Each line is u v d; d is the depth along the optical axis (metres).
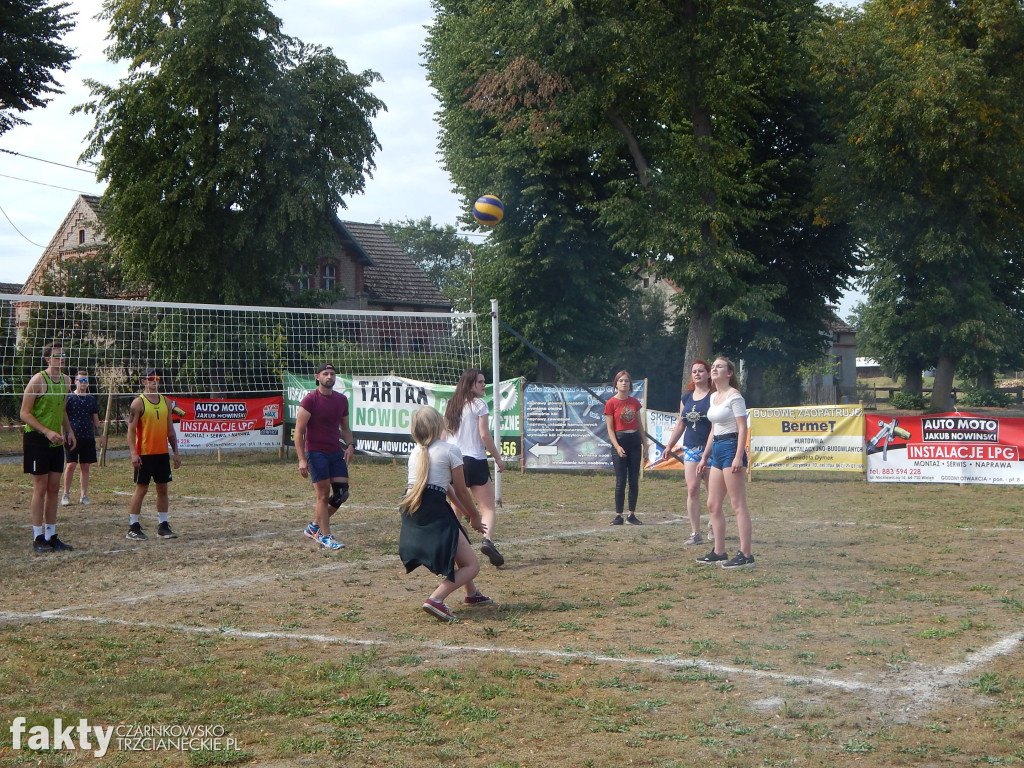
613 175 32.03
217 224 28.92
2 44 28.67
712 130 31.55
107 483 16.78
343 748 4.27
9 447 24.62
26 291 42.31
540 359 34.38
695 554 9.42
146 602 7.48
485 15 29.30
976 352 38.41
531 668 5.52
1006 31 31.23
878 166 31.73
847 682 5.20
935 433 16.33
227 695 5.02
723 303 30.75
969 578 8.06
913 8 32.69
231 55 27.61
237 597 7.64
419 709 4.77
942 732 4.44
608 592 7.62
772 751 4.22
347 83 29.47
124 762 4.13
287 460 21.53
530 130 29.38
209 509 13.35
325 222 30.03
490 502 8.80
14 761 4.14
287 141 28.72
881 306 47.31
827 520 12.02
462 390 8.80
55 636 6.37
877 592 7.50
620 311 38.72
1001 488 15.77
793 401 42.66
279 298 30.73
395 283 49.47
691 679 5.26
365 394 20.56
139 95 27.98
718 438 8.77
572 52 28.22
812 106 34.16
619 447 11.51
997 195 32.16
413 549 6.77
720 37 28.56
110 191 28.91
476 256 34.28
